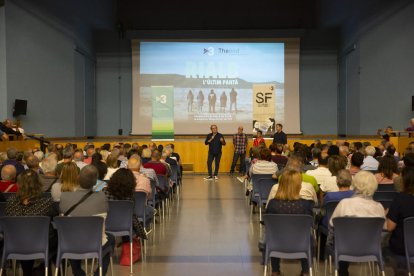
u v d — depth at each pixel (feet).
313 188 18.13
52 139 50.57
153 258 19.39
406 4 51.31
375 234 13.99
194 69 64.44
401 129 52.16
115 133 66.90
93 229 14.42
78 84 58.23
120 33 66.59
